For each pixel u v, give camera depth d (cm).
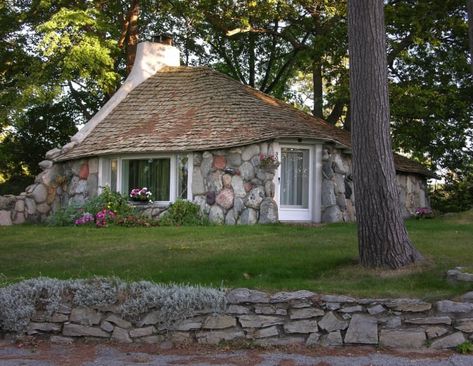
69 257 1045
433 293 736
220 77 1970
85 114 2828
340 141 1702
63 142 2819
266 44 2923
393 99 2052
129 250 1085
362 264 896
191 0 2431
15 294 751
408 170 1956
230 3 2308
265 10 2300
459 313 679
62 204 1862
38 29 1936
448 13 2098
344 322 692
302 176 1642
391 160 894
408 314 689
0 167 2747
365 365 625
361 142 894
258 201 1525
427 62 2333
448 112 2302
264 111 1725
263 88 3030
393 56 2192
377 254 881
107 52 2072
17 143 2708
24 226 1688
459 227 1380
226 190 1558
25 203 1859
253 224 1476
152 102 1934
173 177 1652
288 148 1622
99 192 1744
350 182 1716
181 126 1730
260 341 697
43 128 2777
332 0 2155
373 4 902
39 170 2764
